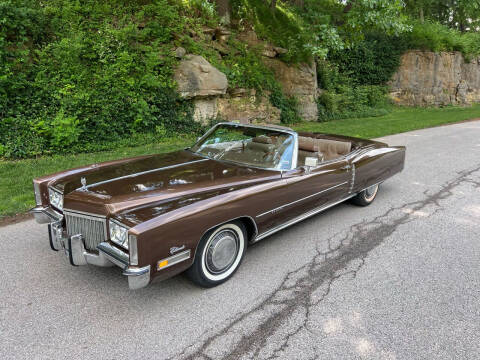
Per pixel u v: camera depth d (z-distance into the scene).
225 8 13.63
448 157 9.02
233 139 4.24
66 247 2.99
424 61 24.48
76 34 9.51
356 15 13.52
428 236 4.39
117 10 10.62
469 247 4.11
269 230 3.65
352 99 20.84
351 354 2.42
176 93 10.50
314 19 15.21
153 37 10.84
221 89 11.23
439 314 2.87
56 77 8.84
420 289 3.23
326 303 2.99
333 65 21.38
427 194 6.05
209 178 3.40
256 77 13.16
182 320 2.73
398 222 4.83
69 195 3.04
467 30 33.88
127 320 2.71
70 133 8.30
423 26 25.73
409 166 8.05
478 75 28.52
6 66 8.12
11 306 2.83
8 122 8.03
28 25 8.80
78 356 2.33
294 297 3.07
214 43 12.62
